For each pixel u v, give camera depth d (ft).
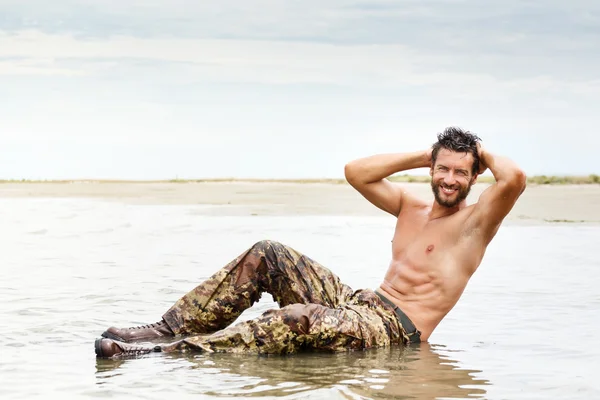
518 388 18.61
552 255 43.62
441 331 25.46
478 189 96.27
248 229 57.26
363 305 23.49
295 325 21.98
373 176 24.82
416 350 22.67
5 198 98.02
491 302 30.27
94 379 19.21
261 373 19.77
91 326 25.48
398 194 25.18
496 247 47.55
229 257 42.42
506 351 22.61
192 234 54.29
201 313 23.94
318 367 20.48
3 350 22.39
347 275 35.65
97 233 55.52
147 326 23.91
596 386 18.78
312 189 116.88
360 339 22.52
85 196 101.76
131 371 19.97
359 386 18.53
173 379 19.13
